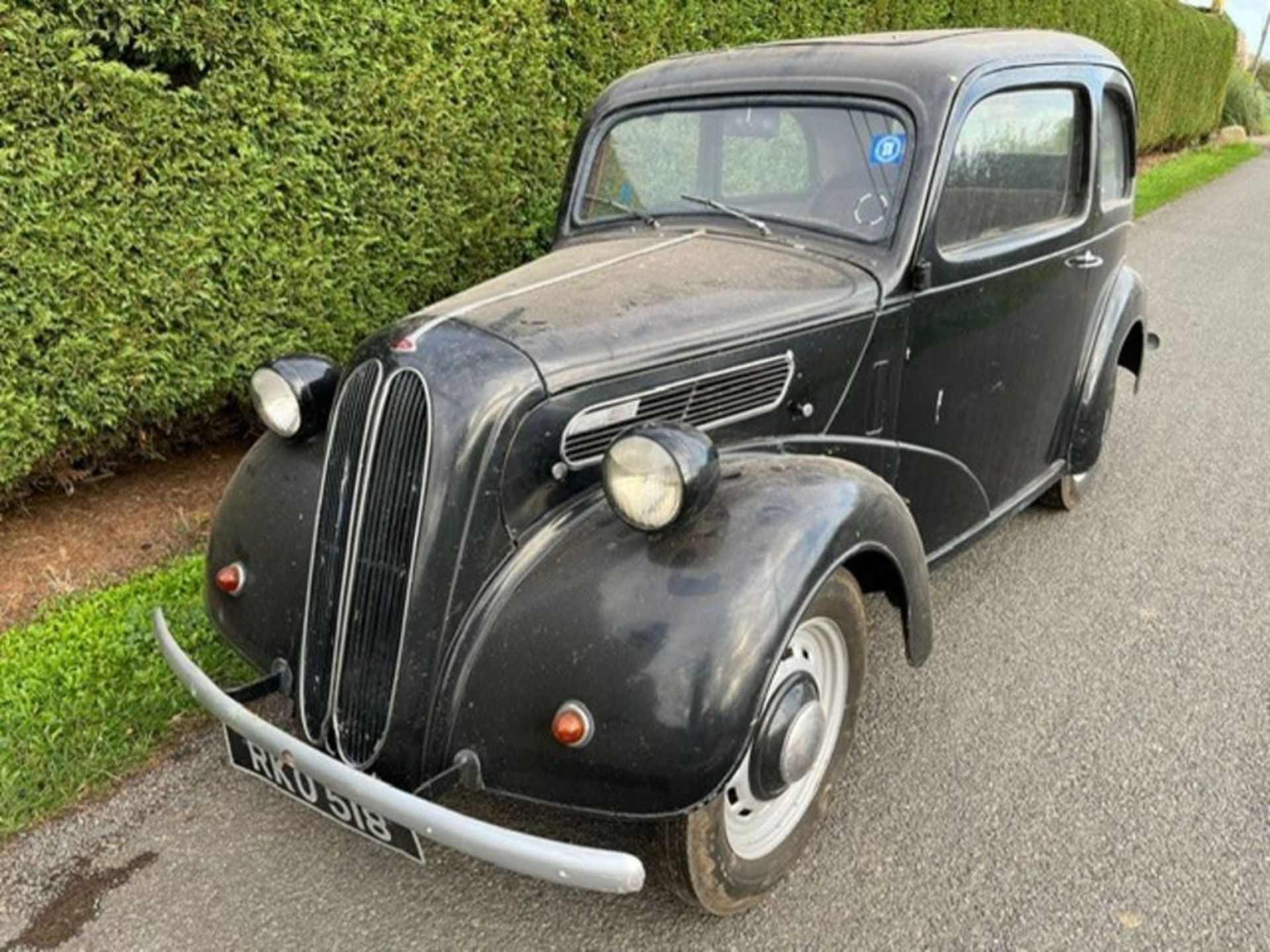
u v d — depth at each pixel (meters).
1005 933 2.44
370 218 4.74
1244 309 8.70
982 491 3.72
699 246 3.18
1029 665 3.53
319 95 4.36
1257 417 6.07
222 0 3.94
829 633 2.54
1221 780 2.96
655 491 2.13
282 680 2.52
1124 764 3.03
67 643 3.42
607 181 3.62
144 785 2.92
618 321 2.55
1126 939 2.41
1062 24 12.88
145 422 4.48
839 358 2.92
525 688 2.14
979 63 3.24
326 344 4.74
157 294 4.07
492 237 5.34
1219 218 13.45
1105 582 4.11
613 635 2.11
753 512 2.26
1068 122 3.72
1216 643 3.67
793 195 3.26
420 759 2.25
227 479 4.81
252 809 2.85
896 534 2.50
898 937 2.43
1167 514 4.75
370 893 2.57
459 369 2.28
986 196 3.33
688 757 2.03
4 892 2.55
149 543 4.21
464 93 4.96
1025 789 2.93
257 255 4.37
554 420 2.35
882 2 8.49
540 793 2.14
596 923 2.49
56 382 3.92
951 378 3.34
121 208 3.88
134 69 3.89
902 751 3.09
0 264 3.65
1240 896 2.54
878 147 3.11
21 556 4.08
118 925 2.46
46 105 3.61
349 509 2.32
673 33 6.26
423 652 2.23
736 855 2.41
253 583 2.62
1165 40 17.53
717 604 2.09
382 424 2.29
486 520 2.26
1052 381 4.00
